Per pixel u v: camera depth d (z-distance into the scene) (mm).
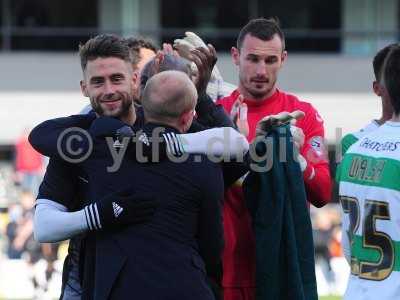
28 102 51406
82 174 9094
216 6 51938
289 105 10914
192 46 9891
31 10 51969
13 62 51531
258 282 9883
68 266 9688
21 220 32094
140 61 10789
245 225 10312
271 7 52125
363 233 8812
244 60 10805
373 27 52406
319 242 33156
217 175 8938
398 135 8836
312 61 51875
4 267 31516
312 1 52281
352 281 8922
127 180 8727
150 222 8633
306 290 9945
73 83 51906
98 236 8773
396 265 8617
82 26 52219
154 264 8547
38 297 30000
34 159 35344
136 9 52219
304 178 10242
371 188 8773
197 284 8602
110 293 8602
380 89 9797
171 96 8844
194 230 8836
